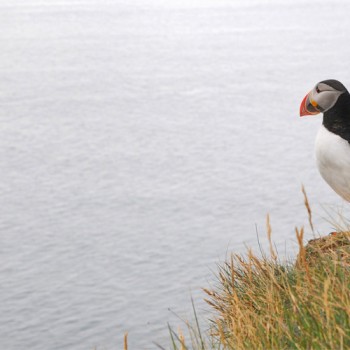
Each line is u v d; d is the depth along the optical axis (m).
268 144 72.94
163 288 37.19
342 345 4.95
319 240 7.79
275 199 54.75
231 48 131.38
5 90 98.81
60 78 107.31
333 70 106.62
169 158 68.31
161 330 30.75
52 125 80.69
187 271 39.91
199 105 90.00
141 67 115.75
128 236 47.38
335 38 139.75
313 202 53.50
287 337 5.64
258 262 7.29
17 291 38.78
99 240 46.97
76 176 62.75
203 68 113.25
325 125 7.79
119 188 59.03
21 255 44.84
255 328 6.06
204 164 65.88
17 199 56.72
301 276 6.67
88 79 106.38
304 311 5.72
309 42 135.25
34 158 68.19
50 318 34.84
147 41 143.75
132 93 97.25
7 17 180.25
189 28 161.12
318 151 7.79
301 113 7.95
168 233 47.78
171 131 78.38
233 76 106.44
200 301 33.34
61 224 50.66
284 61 115.81
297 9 193.88
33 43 141.88
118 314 34.34
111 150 70.88
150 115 85.38
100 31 158.25
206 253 43.34
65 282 39.81
